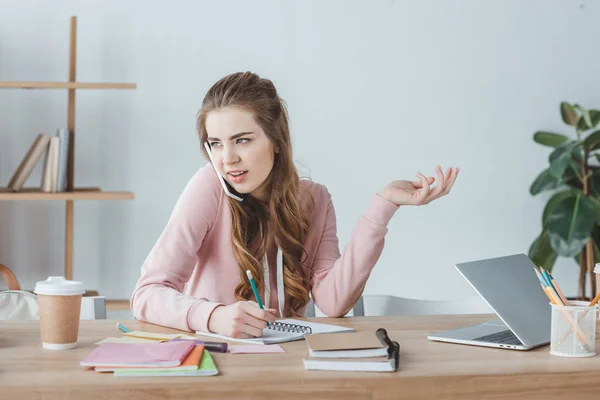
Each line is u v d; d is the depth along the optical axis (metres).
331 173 3.54
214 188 1.76
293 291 1.81
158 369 1.07
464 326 1.55
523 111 3.69
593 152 3.68
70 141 3.11
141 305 1.55
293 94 3.50
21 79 3.28
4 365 1.13
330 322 1.60
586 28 3.74
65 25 3.30
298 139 3.52
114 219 3.38
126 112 3.37
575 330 1.23
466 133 3.64
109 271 3.39
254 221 1.81
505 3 3.66
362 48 3.54
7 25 3.26
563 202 3.41
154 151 3.39
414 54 3.59
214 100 1.65
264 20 3.46
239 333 1.36
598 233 3.53
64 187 3.06
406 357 1.22
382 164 3.58
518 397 1.11
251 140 1.65
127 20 3.35
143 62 3.37
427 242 3.64
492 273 1.39
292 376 1.07
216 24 3.42
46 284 1.25
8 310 1.82
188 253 1.69
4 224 3.30
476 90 3.64
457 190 3.65
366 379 1.07
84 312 1.76
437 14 3.60
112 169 3.36
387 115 3.57
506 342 1.32
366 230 1.74
